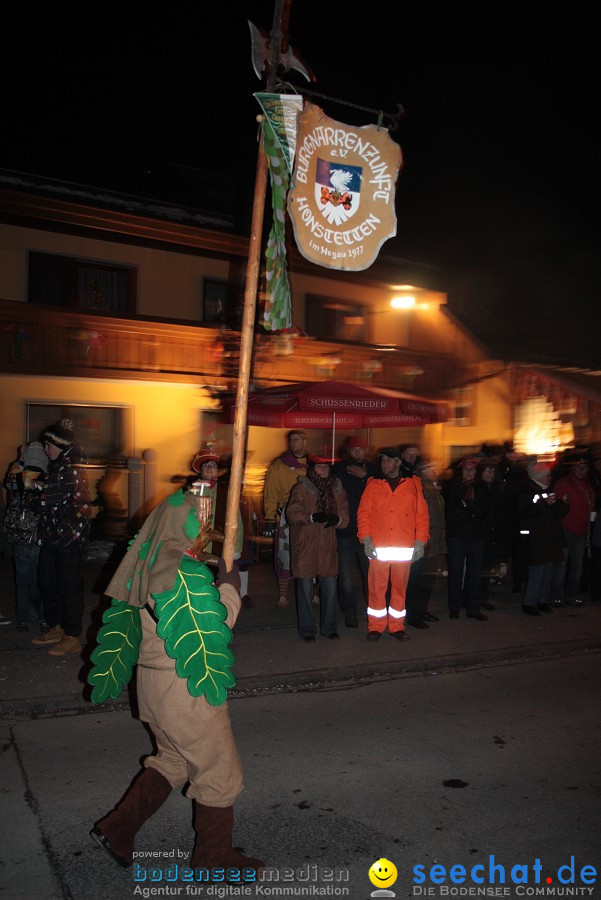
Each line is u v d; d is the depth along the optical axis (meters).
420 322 17.55
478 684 6.43
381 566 7.54
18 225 12.21
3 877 3.42
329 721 5.48
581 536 9.52
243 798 4.23
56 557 6.78
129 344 13.05
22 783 4.38
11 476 7.62
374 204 3.85
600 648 7.73
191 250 14.02
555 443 17.20
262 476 12.35
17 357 11.88
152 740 5.05
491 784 4.45
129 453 13.20
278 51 3.72
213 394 14.04
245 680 6.28
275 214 3.65
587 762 4.79
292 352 14.95
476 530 8.55
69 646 6.81
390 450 7.57
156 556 3.25
